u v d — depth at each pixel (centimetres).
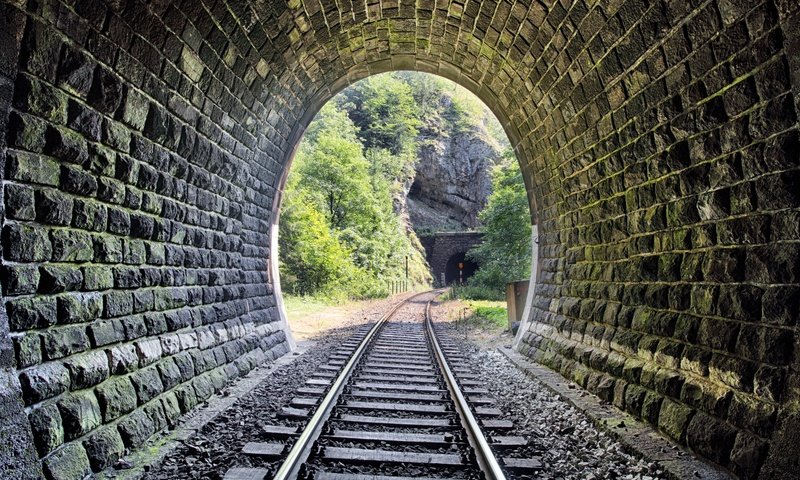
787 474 318
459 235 5297
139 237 511
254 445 437
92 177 419
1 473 291
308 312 1922
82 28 377
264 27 668
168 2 469
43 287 366
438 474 390
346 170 3325
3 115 318
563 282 865
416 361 916
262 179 948
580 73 631
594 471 409
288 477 368
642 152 547
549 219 948
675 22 429
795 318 340
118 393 447
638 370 557
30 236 351
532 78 775
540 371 818
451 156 6538
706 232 448
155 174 526
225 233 778
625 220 613
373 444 457
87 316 419
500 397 665
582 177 741
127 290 489
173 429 512
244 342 824
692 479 377
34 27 332
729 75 386
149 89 488
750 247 388
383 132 5656
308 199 2981
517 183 2386
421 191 6550
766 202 364
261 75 752
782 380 347
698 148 443
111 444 416
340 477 372
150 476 386
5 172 327
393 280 3819
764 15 336
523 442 468
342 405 582
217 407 591
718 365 420
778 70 335
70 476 358
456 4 757
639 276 580
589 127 668
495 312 1811
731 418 394
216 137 679
